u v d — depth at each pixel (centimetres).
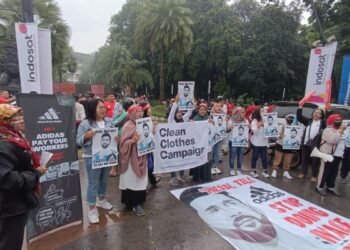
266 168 743
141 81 3931
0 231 272
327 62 877
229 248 401
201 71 3597
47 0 2327
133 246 398
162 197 580
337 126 620
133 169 481
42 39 677
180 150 638
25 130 373
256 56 3034
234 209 529
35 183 282
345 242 428
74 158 439
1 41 1809
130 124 484
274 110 926
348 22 2011
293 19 2973
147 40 2833
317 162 705
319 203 581
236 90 3503
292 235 443
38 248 383
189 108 797
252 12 3562
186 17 2667
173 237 425
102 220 471
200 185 650
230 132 732
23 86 655
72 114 429
